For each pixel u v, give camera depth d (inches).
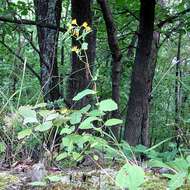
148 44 245.6
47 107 175.9
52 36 263.0
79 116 92.3
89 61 230.1
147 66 248.2
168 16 316.8
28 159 127.0
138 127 246.7
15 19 262.4
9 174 108.8
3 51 345.1
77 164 125.4
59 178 94.0
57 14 266.7
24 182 99.2
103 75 408.2
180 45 431.5
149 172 115.0
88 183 98.0
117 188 93.7
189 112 391.9
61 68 406.9
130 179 71.4
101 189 93.3
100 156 121.8
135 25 371.9
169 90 452.4
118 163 123.4
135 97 247.6
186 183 92.8
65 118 92.7
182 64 437.1
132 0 304.2
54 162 119.3
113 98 256.7
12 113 121.0
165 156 145.7
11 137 131.5
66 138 90.5
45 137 119.2
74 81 227.3
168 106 451.5
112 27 240.2
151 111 453.7
